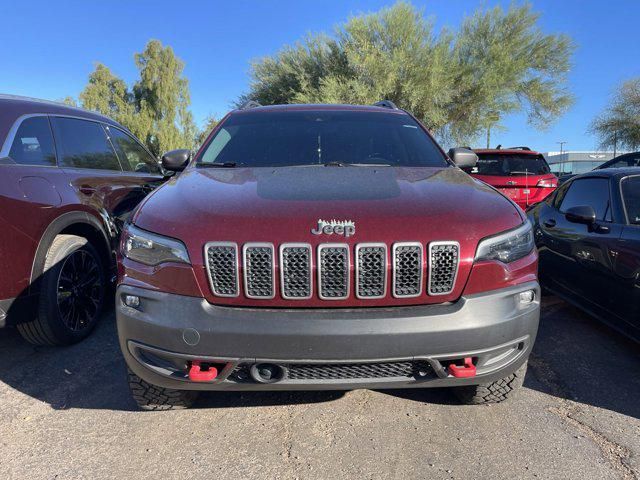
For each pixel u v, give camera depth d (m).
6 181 3.01
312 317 2.10
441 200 2.40
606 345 3.77
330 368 2.16
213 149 3.42
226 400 2.89
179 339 2.12
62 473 2.25
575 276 4.12
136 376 2.50
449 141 23.34
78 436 2.54
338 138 3.44
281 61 22.48
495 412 2.75
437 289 2.16
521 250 2.31
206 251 2.13
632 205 3.67
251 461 2.33
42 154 3.50
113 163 4.47
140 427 2.62
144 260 2.24
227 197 2.43
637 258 3.29
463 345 2.13
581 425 2.63
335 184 2.60
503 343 2.20
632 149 31.36
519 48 21.25
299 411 2.77
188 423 2.65
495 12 21.06
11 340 3.80
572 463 2.30
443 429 2.58
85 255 3.75
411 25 20.22
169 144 33.19
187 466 2.30
